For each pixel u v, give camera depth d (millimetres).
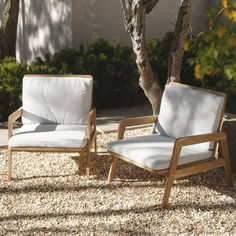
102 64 9352
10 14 10727
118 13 10430
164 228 4691
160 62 9953
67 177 5969
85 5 10031
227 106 7773
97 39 10289
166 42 10117
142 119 6133
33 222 4816
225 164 5672
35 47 11836
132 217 4922
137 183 5797
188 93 5871
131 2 6504
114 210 5082
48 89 6492
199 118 5664
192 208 5141
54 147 5734
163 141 5777
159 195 5457
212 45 2277
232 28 2482
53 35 10844
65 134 5922
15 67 8703
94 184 5770
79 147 5730
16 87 8492
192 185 5750
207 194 5512
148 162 5145
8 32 10836
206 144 5570
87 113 6512
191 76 9594
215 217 4941
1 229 4668
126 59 9703
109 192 5543
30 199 5352
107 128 8125
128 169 6238
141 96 10234
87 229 4664
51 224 4773
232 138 6090
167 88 6129
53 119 6512
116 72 9516
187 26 6746
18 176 6016
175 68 6969
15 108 8570
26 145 5727
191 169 5348
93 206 5180
